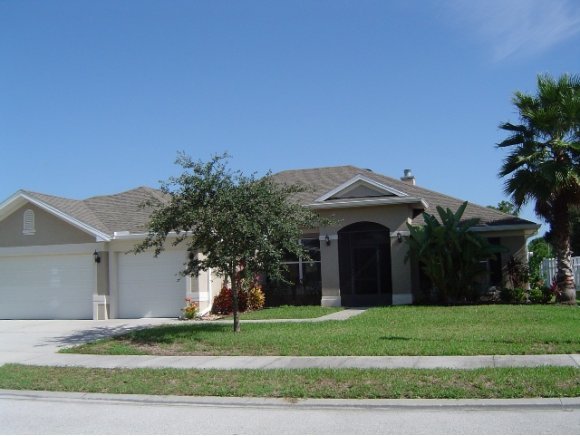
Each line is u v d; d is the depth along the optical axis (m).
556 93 20.83
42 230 22.77
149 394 9.70
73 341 15.94
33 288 22.84
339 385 9.59
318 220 16.25
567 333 13.38
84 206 24.30
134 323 19.88
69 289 22.47
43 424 8.23
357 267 23.02
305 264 24.23
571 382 9.08
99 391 10.08
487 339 13.02
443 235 21.14
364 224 22.92
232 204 14.70
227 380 10.29
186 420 8.22
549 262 29.11
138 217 23.52
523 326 14.74
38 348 14.85
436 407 8.37
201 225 14.90
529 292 21.81
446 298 21.47
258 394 9.34
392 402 8.59
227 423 7.98
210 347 13.64
